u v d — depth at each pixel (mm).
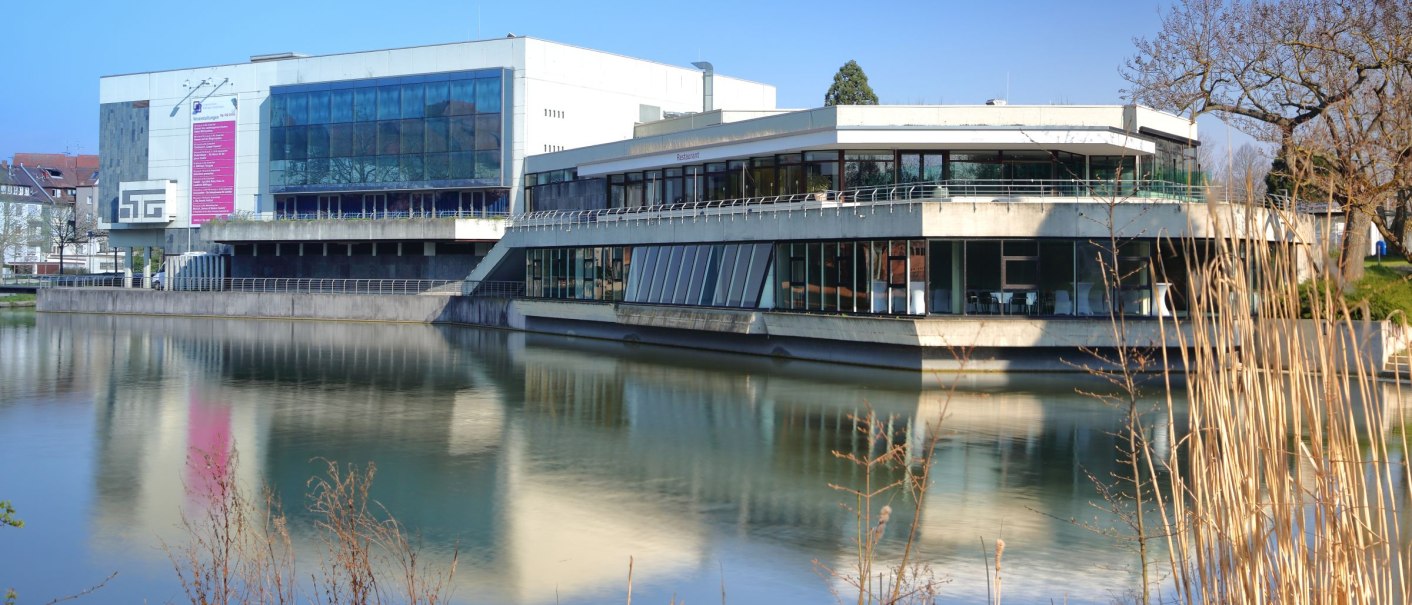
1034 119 41344
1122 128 40062
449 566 15242
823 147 42688
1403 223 31672
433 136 68938
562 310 54500
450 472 21312
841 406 29156
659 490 19688
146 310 74750
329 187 72125
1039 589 13789
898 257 35938
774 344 42594
